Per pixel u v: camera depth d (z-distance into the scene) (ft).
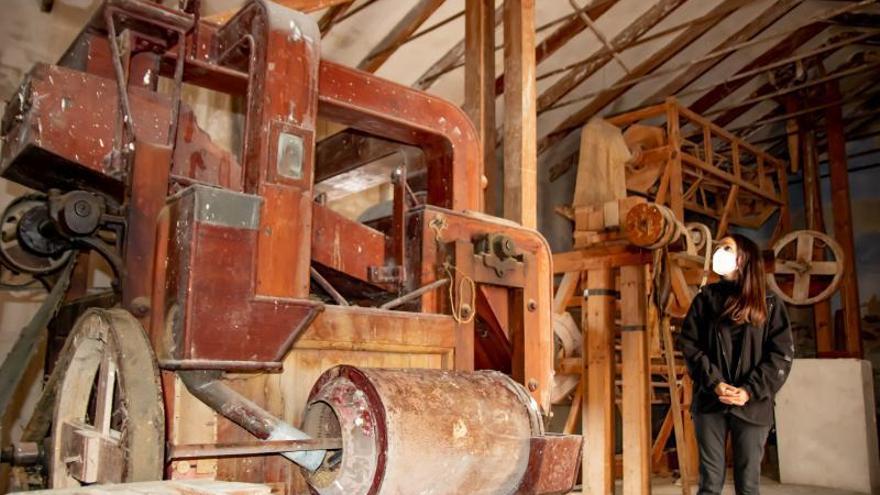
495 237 8.14
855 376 18.25
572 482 6.76
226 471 5.95
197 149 7.24
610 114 26.84
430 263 7.71
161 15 6.49
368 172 11.05
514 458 6.17
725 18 24.40
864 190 35.14
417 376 6.01
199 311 5.53
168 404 5.69
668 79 26.27
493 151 14.46
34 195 7.64
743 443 9.58
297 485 6.35
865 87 31.01
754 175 29.30
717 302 10.12
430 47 19.10
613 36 22.48
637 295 14.03
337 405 5.65
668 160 21.91
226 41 7.18
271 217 6.17
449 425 5.71
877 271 34.30
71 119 6.23
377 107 8.05
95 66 6.77
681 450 12.91
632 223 13.41
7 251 7.40
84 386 5.87
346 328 6.72
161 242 5.95
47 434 6.57
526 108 13.11
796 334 35.09
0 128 7.41
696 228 14.69
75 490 3.95
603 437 14.14
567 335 17.28
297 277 6.27
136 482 4.33
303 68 6.62
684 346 10.24
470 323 7.81
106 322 5.37
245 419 5.59
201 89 14.58
